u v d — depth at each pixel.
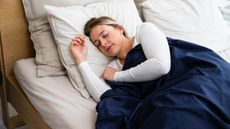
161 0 1.93
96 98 1.39
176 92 1.15
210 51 1.40
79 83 1.45
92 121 1.27
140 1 1.98
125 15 1.71
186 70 1.30
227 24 2.11
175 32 1.85
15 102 1.71
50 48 1.56
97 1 1.75
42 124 1.42
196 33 1.86
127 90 1.37
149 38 1.38
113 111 1.22
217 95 1.15
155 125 1.07
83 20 1.57
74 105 1.35
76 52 1.47
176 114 1.06
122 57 1.51
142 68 1.33
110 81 1.42
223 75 1.22
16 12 1.58
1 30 1.57
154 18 1.88
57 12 1.52
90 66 1.49
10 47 1.64
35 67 1.58
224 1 2.25
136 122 1.17
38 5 1.57
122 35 1.52
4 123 1.93
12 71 1.70
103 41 1.47
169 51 1.38
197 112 1.06
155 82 1.33
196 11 1.92
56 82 1.49
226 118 1.10
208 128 1.05
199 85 1.16
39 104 1.41
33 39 1.60
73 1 1.66
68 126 1.25
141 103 1.22
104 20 1.51
